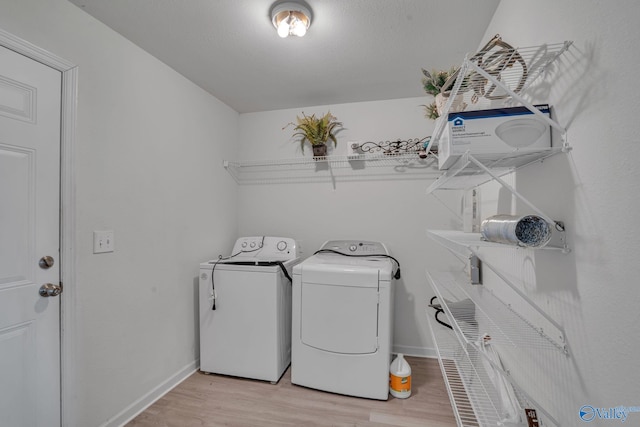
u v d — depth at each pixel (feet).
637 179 1.91
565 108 2.69
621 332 2.05
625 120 1.99
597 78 2.26
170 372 6.34
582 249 2.46
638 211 1.90
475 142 3.03
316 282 6.18
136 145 5.57
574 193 2.56
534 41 3.29
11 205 3.82
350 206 8.43
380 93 7.81
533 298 3.32
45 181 4.17
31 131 3.99
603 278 2.22
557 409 2.85
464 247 2.82
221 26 5.08
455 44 5.62
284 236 8.86
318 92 7.76
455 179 4.68
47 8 4.13
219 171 8.25
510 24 4.03
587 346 2.40
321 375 6.14
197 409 5.61
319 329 6.15
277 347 6.50
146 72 5.82
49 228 4.22
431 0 4.46
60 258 4.35
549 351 2.99
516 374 3.85
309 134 8.09
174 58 6.10
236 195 9.06
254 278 6.59
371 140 8.28
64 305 4.35
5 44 3.69
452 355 5.06
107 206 4.98
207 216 7.70
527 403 3.44
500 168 3.78
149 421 5.28
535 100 3.29
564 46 2.64
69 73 4.41
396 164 8.13
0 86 3.68
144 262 5.73
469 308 5.21
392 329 7.27
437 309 6.92
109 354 4.99
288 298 7.18
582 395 2.47
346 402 5.83
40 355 4.12
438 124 3.67
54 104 4.26
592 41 2.32
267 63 6.32
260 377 6.54
